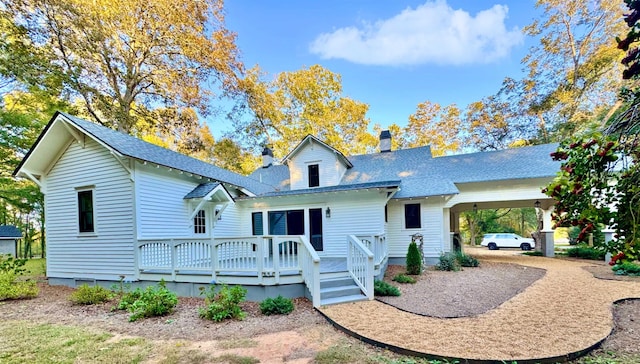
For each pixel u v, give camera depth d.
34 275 12.67
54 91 15.30
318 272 6.86
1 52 13.38
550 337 4.79
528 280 9.73
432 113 30.77
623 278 9.72
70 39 15.32
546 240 17.48
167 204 10.29
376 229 11.95
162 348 4.75
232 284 7.77
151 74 19.17
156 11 17.30
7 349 4.79
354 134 29.09
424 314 6.12
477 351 4.29
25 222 24.55
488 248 26.05
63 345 4.92
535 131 24.27
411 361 4.13
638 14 2.24
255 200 13.74
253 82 24.56
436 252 13.16
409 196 13.03
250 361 4.22
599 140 2.37
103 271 9.58
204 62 19.45
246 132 27.73
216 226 12.53
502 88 25.16
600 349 4.47
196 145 22.86
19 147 14.59
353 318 5.88
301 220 13.23
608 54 19.86
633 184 2.28
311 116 28.03
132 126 19.88
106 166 9.65
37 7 14.16
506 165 15.42
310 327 5.60
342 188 12.34
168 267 8.57
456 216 20.38
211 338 5.14
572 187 2.35
